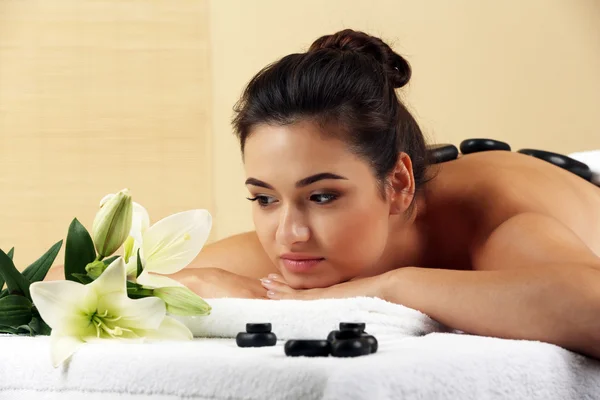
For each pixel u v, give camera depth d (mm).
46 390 887
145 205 2949
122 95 2955
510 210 1498
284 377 752
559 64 2934
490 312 1150
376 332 1080
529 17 2932
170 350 860
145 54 2957
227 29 2953
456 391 811
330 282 1342
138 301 962
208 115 2957
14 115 2945
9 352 911
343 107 1302
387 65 1497
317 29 2932
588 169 1889
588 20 2920
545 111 2943
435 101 2943
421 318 1164
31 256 2932
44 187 2943
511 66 2941
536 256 1291
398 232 1500
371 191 1342
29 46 2943
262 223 1347
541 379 936
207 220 1091
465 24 2932
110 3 2945
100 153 2953
